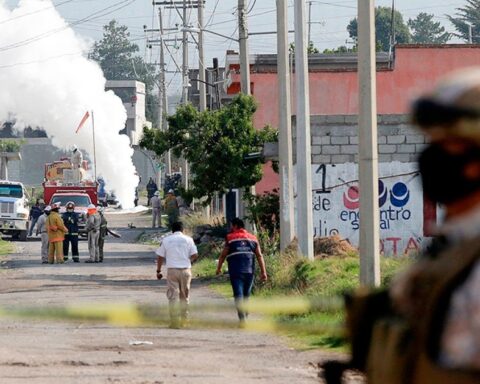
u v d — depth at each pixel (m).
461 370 6.89
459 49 107.12
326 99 107.50
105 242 123.00
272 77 109.88
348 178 77.31
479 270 6.91
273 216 79.50
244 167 82.44
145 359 35.28
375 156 44.19
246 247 46.97
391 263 51.84
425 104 7.40
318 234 77.50
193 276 76.12
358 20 43.94
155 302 56.38
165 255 48.12
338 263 57.38
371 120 43.88
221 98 140.12
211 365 33.97
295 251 64.19
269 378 31.30
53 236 92.31
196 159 82.88
